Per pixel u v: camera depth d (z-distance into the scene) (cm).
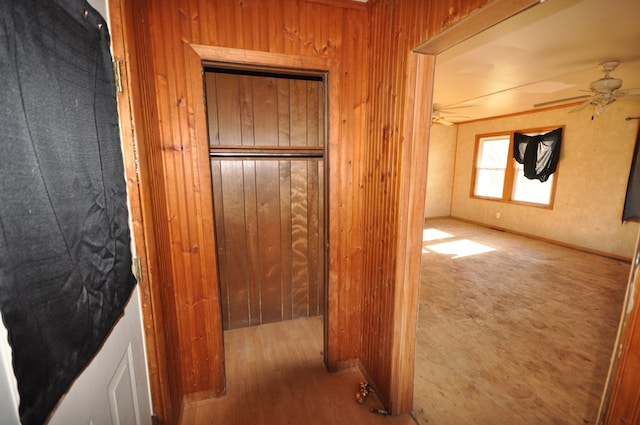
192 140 156
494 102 473
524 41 237
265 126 237
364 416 171
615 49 253
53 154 61
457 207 737
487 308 295
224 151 229
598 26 210
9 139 48
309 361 219
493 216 645
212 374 182
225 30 150
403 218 149
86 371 76
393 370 165
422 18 124
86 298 73
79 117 73
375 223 176
